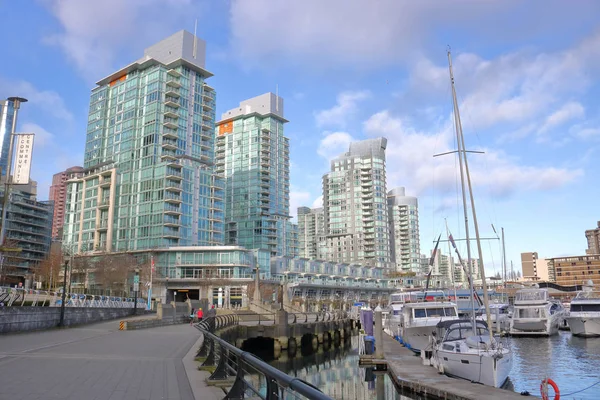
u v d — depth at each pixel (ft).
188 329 124.67
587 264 621.31
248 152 556.51
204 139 444.14
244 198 542.16
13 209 474.49
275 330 151.94
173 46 429.38
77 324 133.28
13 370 45.24
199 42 444.96
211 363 50.14
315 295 492.54
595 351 135.54
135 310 188.14
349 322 224.33
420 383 72.08
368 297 578.25
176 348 71.61
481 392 64.28
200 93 442.09
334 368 123.85
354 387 89.71
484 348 80.07
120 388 36.22
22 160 104.68
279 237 538.06
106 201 412.57
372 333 130.00
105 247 379.76
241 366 30.40
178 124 414.21
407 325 124.47
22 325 102.42
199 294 369.09
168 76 419.33
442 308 126.52
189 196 402.11
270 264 452.35
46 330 110.93
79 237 422.00
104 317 157.58
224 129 588.50
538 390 82.23
